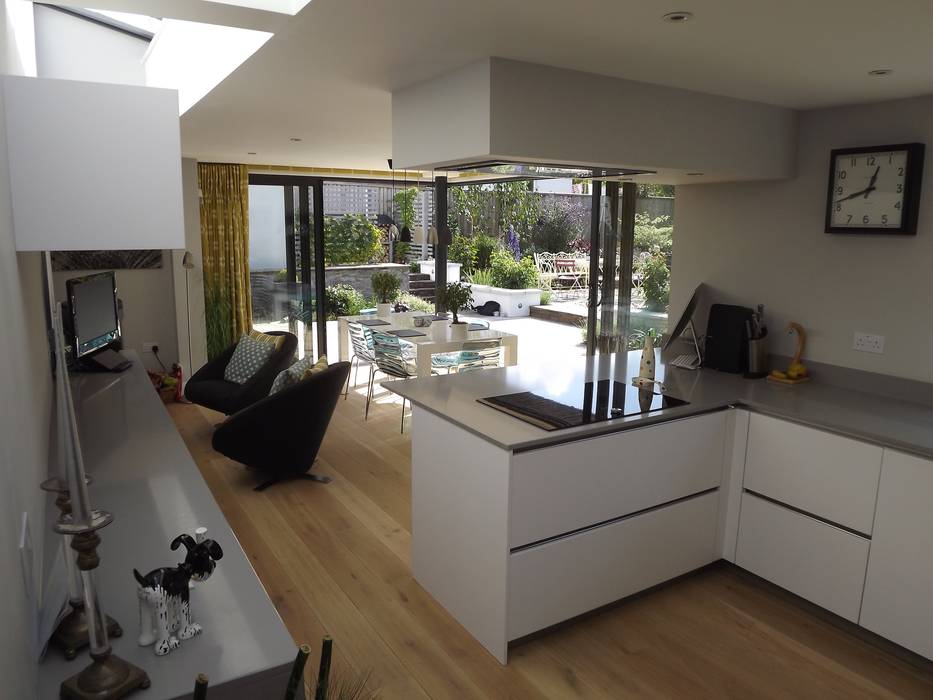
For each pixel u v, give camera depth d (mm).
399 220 12000
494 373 3676
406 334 5797
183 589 1515
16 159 1699
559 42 2426
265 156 6430
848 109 3379
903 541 2609
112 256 6277
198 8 2080
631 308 5328
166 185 1826
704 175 3496
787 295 3688
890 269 3252
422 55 2619
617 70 2811
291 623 2926
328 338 9672
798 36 2271
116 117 1770
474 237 12969
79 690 1321
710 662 2697
